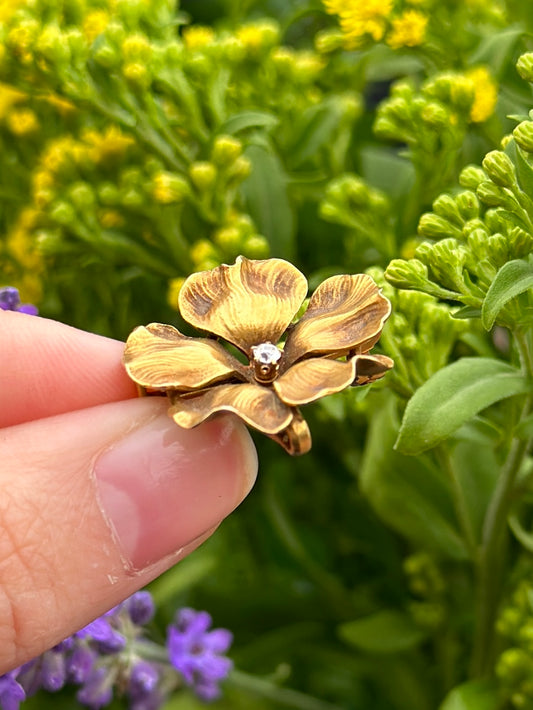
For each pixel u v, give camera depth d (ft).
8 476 0.25
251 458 0.27
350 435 0.41
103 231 0.39
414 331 0.31
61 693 0.46
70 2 0.38
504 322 0.26
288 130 0.41
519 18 0.42
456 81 0.34
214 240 0.37
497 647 0.36
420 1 0.37
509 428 0.30
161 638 0.42
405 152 0.36
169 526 0.26
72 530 0.25
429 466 0.34
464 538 0.35
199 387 0.23
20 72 0.36
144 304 0.42
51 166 0.38
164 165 0.38
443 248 0.26
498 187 0.25
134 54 0.35
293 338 0.24
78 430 0.26
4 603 0.25
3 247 0.41
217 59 0.37
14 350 0.31
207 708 0.45
